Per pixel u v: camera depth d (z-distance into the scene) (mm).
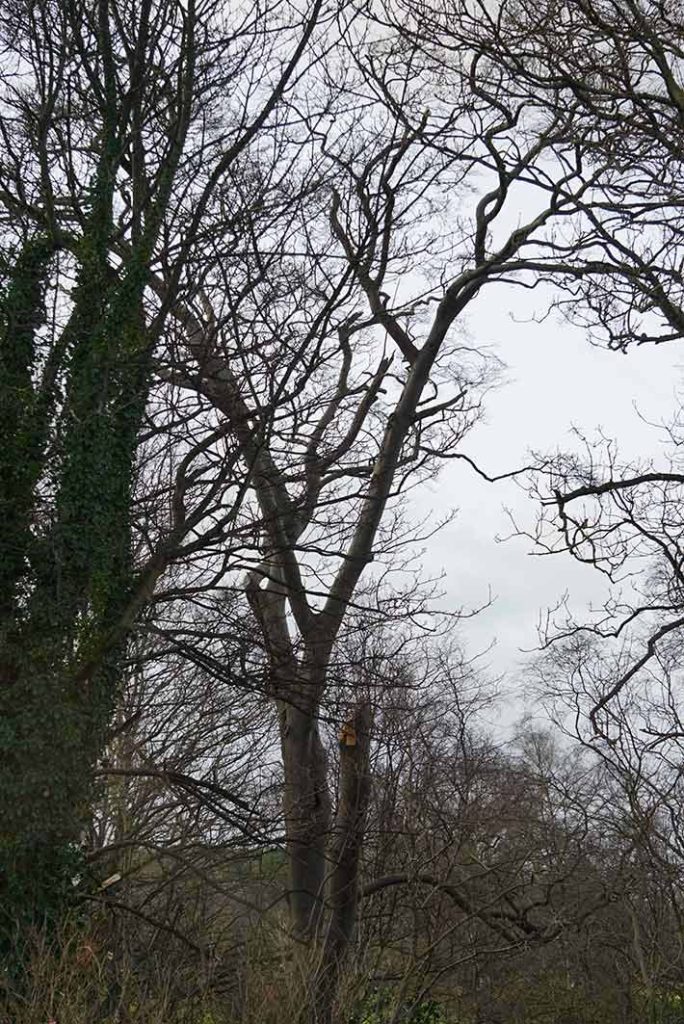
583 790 23594
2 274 14734
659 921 19266
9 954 12461
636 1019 20094
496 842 19438
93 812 15477
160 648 17047
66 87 15641
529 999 21141
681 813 18531
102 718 14523
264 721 19906
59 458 14336
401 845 18953
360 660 18328
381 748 19125
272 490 17781
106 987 12031
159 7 15453
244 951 13383
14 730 13617
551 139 16438
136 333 14859
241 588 17750
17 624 13961
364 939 17062
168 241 15484
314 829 18828
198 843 15188
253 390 15305
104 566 14352
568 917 18750
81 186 15391
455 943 18688
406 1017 15758
